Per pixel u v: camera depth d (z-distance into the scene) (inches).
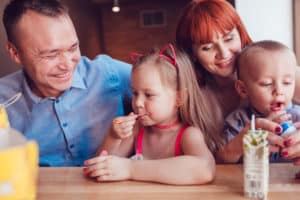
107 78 48.0
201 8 41.1
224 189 28.0
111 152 36.9
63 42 39.2
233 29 41.1
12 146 20.9
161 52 39.0
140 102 36.4
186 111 38.0
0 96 46.9
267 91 37.8
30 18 38.6
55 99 44.8
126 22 168.7
